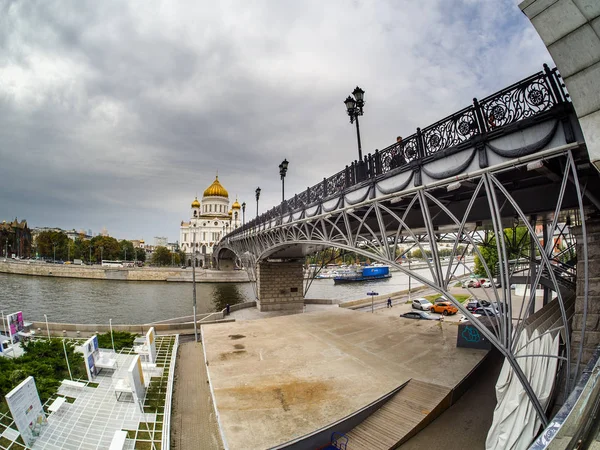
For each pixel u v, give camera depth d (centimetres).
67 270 7719
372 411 1160
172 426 1102
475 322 854
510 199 763
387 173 1149
